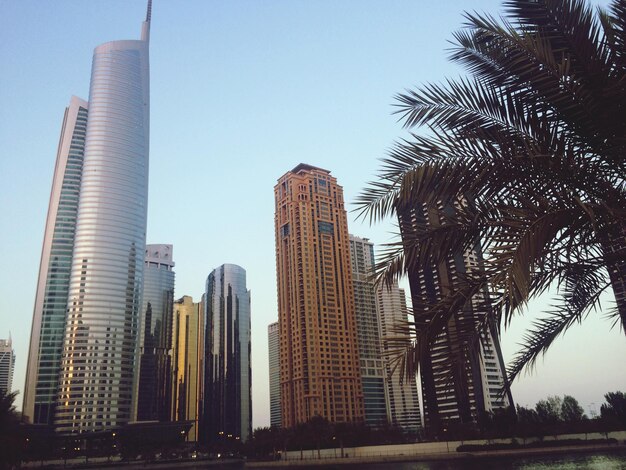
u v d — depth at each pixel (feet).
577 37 30.01
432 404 454.81
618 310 39.27
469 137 30.50
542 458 326.65
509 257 23.62
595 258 30.12
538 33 29.53
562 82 29.12
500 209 28.30
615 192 29.12
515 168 29.71
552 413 454.81
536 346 38.63
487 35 33.14
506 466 281.54
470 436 398.21
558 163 28.63
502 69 33.30
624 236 28.73
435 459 396.37
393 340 28.63
